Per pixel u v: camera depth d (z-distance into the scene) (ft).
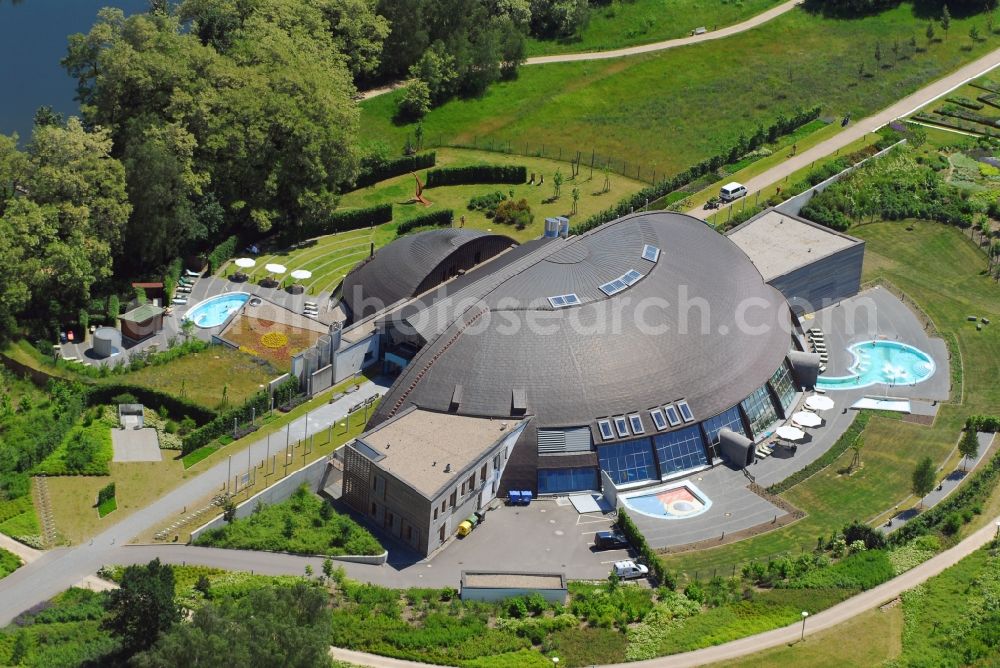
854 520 584.81
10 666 464.65
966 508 593.83
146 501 572.51
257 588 516.32
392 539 569.64
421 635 498.69
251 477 591.78
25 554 533.96
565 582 533.96
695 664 493.77
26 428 600.80
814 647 504.43
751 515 593.83
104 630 484.74
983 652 503.20
